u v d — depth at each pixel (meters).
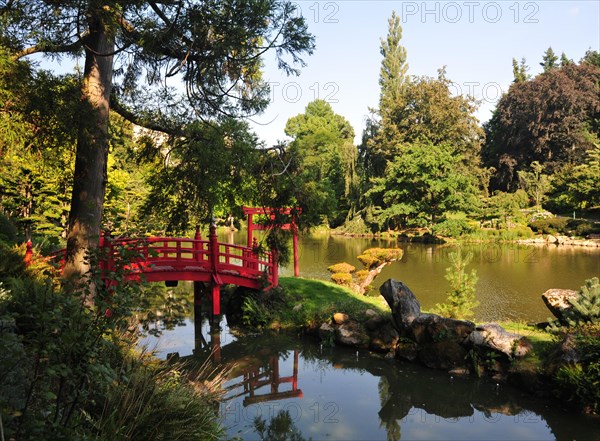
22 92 6.85
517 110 47.25
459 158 37.94
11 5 6.56
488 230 36.56
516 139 47.12
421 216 36.59
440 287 18.03
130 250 3.99
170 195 10.34
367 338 10.97
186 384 6.66
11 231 13.58
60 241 18.17
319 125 62.91
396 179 38.28
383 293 10.90
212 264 12.71
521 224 37.16
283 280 15.68
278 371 9.70
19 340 3.68
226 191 10.15
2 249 7.90
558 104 45.09
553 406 7.69
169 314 13.65
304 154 10.30
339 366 9.95
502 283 18.75
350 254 28.94
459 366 9.36
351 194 43.09
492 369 8.95
